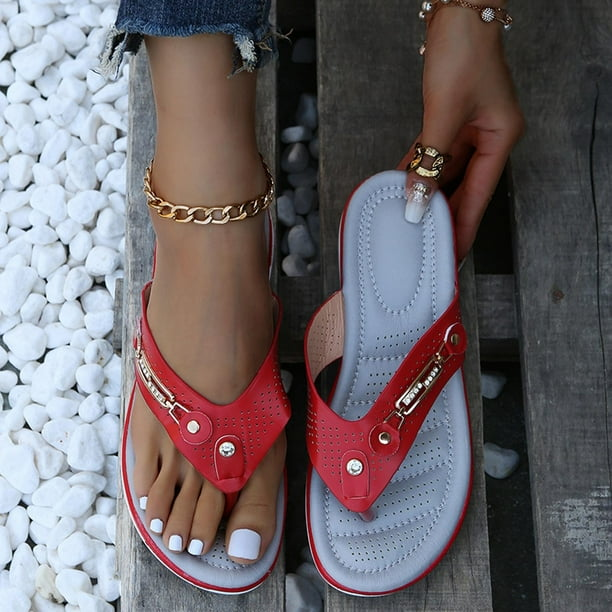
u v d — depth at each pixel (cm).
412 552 100
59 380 135
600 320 116
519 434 137
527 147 124
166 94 87
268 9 84
